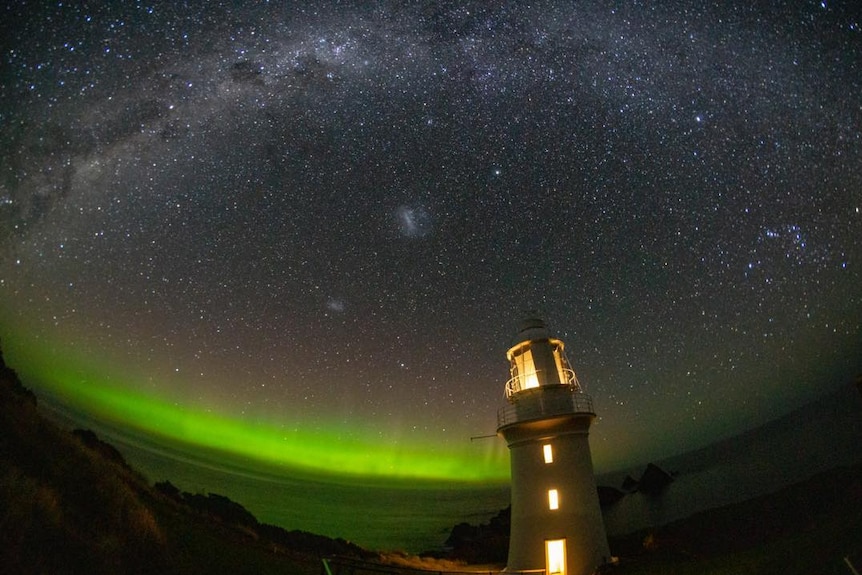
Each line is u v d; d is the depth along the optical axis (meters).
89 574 7.45
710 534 19.78
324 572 11.66
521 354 20.52
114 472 13.91
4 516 7.14
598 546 16.39
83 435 18.62
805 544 13.08
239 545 15.62
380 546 36.03
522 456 18.48
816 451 53.12
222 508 22.27
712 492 45.88
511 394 19.62
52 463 10.49
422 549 37.19
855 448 46.94
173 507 16.41
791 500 20.98
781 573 10.90
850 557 10.58
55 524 7.92
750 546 15.72
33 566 6.69
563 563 16.25
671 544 19.89
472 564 30.45
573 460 17.69
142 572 8.77
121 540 9.23
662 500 48.94
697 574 12.64
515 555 17.28
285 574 14.10
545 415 18.11
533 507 17.47
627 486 66.81
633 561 16.72
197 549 12.25
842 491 19.88
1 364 17.28
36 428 12.00
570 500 17.06
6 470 8.56
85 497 10.00
